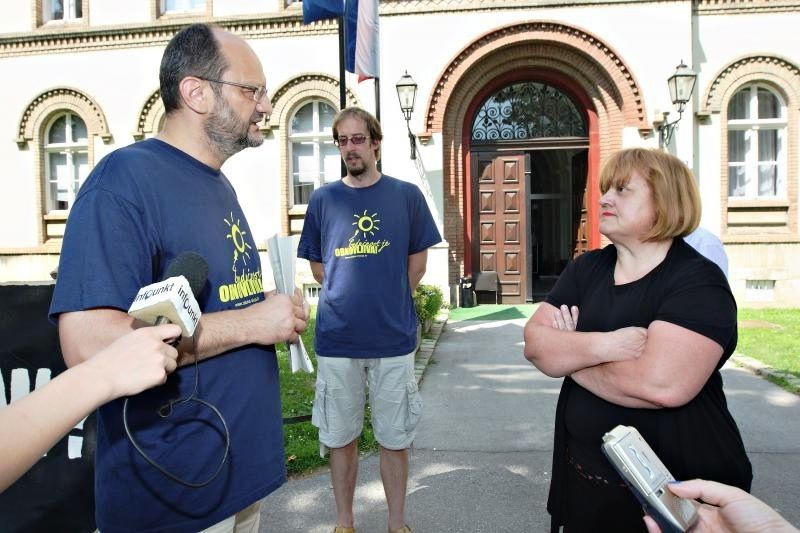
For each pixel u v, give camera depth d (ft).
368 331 10.47
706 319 5.90
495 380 20.67
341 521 10.50
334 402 10.59
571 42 35.29
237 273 6.42
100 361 3.79
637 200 6.43
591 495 6.48
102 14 40.75
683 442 5.98
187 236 5.83
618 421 6.30
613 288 6.84
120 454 5.55
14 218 42.42
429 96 35.96
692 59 35.88
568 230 55.83
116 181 5.45
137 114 40.37
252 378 6.32
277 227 39.37
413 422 10.64
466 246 38.19
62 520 9.57
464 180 38.24
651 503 4.17
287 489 12.48
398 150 36.42
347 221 10.82
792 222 36.55
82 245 5.20
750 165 37.83
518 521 10.98
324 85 38.40
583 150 39.29
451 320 32.91
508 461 13.71
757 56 35.94
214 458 5.82
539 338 7.02
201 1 41.06
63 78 41.11
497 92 38.73
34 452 3.35
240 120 6.21
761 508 4.01
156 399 5.59
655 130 35.32
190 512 5.69
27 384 9.72
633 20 35.04
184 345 5.38
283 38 38.63
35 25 41.60
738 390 18.98
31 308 9.75
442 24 36.01
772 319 31.63
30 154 42.06
